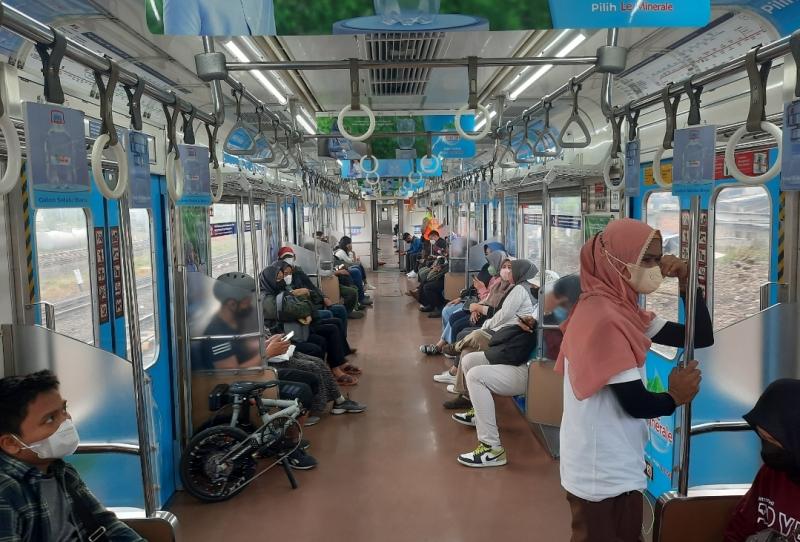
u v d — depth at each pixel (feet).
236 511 13.41
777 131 6.12
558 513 13.17
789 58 6.07
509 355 15.75
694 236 6.97
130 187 7.33
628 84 15.61
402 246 66.44
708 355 8.65
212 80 9.99
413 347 29.12
